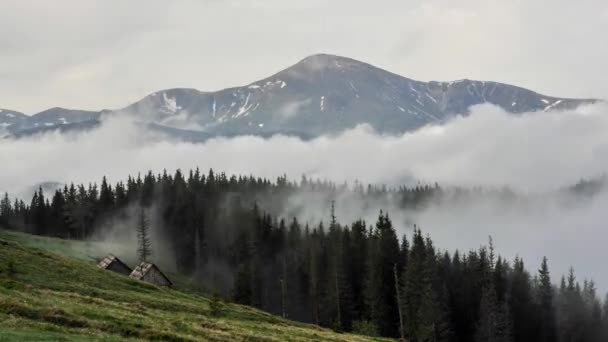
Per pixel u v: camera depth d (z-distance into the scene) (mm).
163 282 115188
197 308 75250
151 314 61000
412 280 120375
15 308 46406
